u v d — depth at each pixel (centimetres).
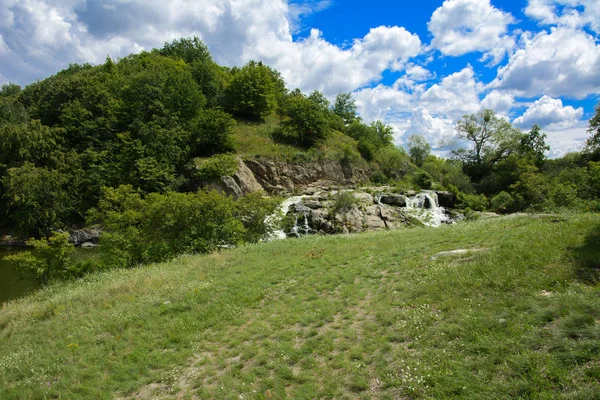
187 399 646
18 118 4650
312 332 791
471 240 1260
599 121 2161
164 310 1070
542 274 752
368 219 3134
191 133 4375
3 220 3859
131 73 5803
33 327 1119
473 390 477
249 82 5766
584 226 1018
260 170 4316
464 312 688
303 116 5159
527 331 565
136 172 3766
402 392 528
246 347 791
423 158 6731
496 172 5409
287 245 1789
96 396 694
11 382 788
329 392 570
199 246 1989
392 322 754
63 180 3591
